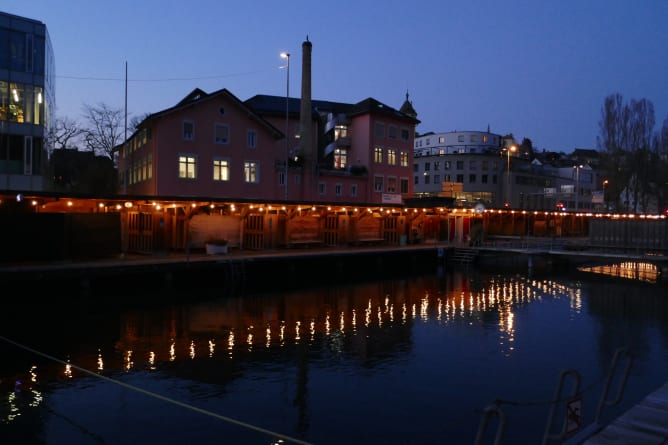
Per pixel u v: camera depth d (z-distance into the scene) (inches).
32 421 402.0
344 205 1464.1
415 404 453.7
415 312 872.9
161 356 583.5
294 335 693.9
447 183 2198.6
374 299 1002.7
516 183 3154.5
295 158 1926.7
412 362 579.2
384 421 417.4
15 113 1393.9
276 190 1831.9
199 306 887.1
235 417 419.5
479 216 1963.6
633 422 292.8
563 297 1063.0
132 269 949.2
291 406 445.1
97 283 941.8
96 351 597.6
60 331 686.5
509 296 1067.9
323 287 1155.3
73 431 386.3
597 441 269.0
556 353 628.4
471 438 387.9
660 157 2736.2
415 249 1540.4
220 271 1123.9
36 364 545.3
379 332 720.3
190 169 1562.5
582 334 730.2
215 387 487.5
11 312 792.9
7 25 1378.0
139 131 1681.8
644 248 1513.3
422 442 381.7
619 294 1110.4
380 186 2124.8
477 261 1642.5
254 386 492.1
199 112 1577.3
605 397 315.6
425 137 3622.0
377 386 498.0
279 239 1419.8
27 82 1413.6
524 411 441.1
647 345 673.0
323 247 1520.7
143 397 456.4
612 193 2684.5
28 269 837.8
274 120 2023.9
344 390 485.4
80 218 1039.6
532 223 2434.8
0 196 885.8
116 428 392.8
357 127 2132.1
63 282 904.3
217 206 1237.7
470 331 737.0
